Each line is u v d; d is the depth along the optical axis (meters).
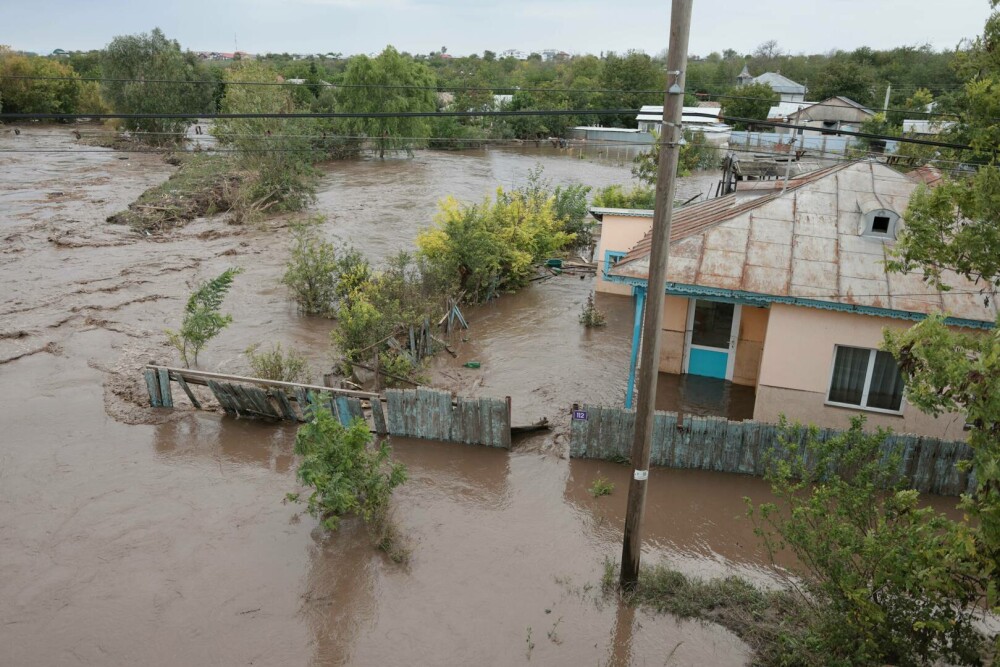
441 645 7.65
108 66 51.47
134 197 33.94
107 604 8.21
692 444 10.94
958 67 8.50
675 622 8.01
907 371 6.21
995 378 5.13
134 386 13.91
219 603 8.23
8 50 68.12
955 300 10.68
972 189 7.07
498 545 9.34
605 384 14.29
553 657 7.51
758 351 13.90
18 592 8.39
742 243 11.89
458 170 47.12
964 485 10.23
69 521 9.74
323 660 7.44
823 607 7.14
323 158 45.97
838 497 7.12
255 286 20.94
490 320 18.42
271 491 10.54
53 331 16.95
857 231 11.94
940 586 5.75
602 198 27.94
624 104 69.00
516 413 12.89
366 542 9.37
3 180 37.62
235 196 31.98
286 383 12.17
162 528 9.61
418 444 11.82
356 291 17.23
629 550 8.27
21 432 12.13
